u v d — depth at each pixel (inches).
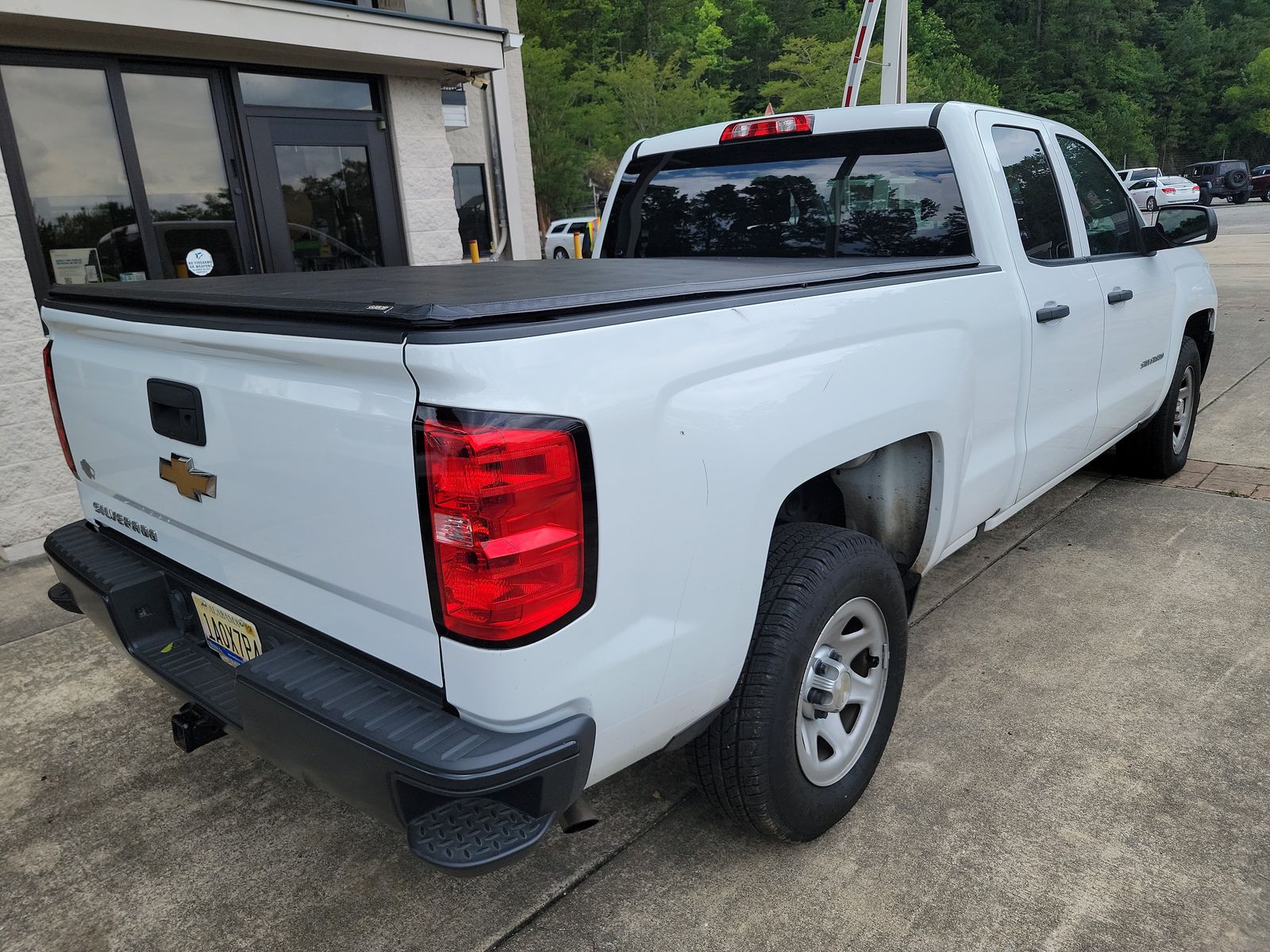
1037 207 126.3
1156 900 80.0
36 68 203.2
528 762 57.9
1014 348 113.6
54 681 132.4
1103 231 146.9
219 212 241.1
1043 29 3061.0
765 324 73.8
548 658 59.1
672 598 67.1
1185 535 165.9
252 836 96.1
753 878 85.5
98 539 99.0
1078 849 87.0
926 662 124.7
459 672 59.3
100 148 216.2
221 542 77.7
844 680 85.5
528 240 494.6
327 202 264.4
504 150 374.6
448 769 56.4
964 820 92.1
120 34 204.2
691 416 66.4
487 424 54.6
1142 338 159.0
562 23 1851.6
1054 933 77.0
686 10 2276.1
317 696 64.3
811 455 78.0
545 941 79.0
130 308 81.7
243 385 68.9
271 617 75.5
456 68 268.7
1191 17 3312.0
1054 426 132.0
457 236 295.4
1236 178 1582.2
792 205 130.1
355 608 66.5
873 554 87.4
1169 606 137.9
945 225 115.3
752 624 75.6
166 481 81.7
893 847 88.6
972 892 82.0
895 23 276.1
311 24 224.1
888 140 118.1
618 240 153.3
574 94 1620.3
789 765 81.4
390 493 59.4
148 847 94.8
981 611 139.6
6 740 117.0
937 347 95.8
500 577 56.0
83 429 94.6
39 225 209.2
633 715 66.9
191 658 85.4
